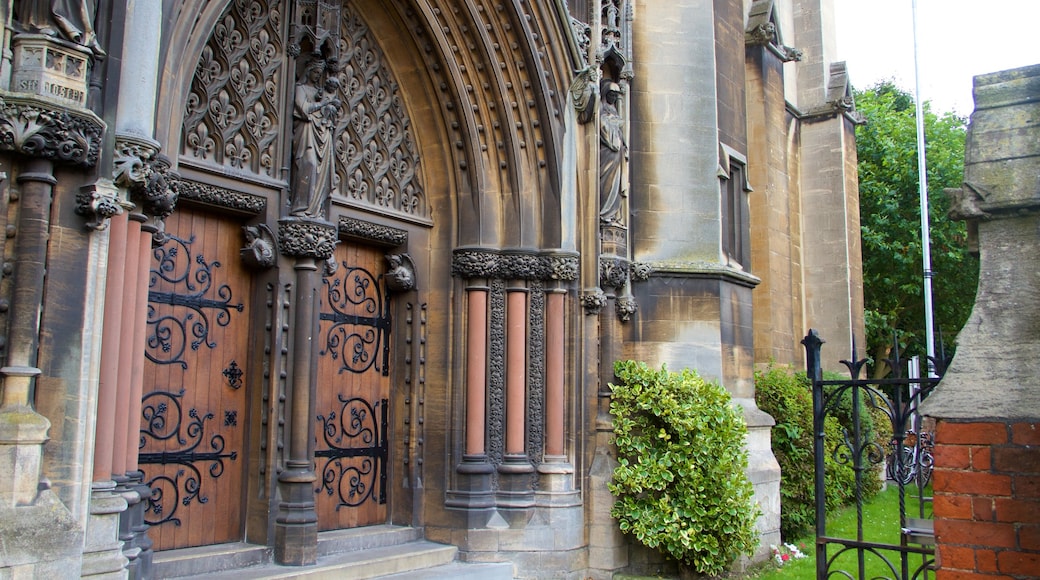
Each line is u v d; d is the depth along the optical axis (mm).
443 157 9461
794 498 12000
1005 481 3695
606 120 10094
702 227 10508
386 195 9133
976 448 3779
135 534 5789
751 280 11211
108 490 5375
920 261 25672
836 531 12273
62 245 5031
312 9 8133
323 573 7480
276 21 7965
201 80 7277
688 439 9250
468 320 9289
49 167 4969
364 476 8969
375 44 9172
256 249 7660
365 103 9000
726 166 11164
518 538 8914
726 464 9117
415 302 9391
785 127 17406
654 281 10266
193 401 7352
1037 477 3637
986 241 4012
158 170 5844
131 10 5461
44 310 4930
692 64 10750
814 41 20812
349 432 8844
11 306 4793
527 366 9414
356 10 8938
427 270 9484
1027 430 3682
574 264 9523
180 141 7070
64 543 4625
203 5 6551
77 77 5070
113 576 5223
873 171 27094
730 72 11828
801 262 19688
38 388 4863
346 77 8766
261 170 7742
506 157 9461
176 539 7137
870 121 27625
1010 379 3783
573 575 9070
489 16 9156
